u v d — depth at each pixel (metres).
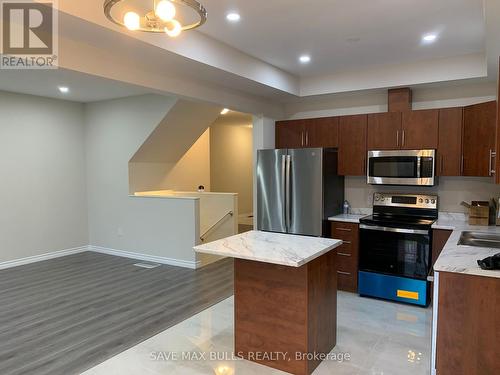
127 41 2.95
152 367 2.76
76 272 5.20
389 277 4.13
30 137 5.67
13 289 4.46
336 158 4.86
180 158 6.79
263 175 4.94
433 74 4.24
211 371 2.71
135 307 3.92
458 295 2.23
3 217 5.38
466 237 3.50
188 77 4.01
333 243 2.92
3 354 2.93
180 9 2.87
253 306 2.83
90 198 6.52
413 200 4.57
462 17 3.05
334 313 3.07
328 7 2.87
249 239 3.08
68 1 2.44
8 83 4.82
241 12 2.96
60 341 3.15
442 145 4.18
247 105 4.91
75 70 2.96
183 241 5.50
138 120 5.76
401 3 2.80
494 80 4.18
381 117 4.54
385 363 2.81
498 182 2.17
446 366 2.29
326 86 4.93
